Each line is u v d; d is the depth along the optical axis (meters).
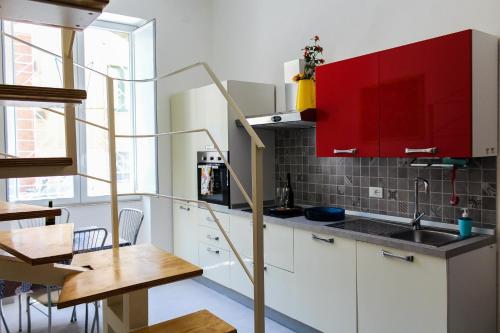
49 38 4.17
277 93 4.00
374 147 2.65
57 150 4.23
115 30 4.64
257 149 1.49
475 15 2.50
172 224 4.66
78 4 1.19
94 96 4.51
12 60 3.99
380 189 3.08
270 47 4.07
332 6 3.40
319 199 3.59
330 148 2.96
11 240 1.61
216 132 3.86
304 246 2.89
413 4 2.83
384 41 3.02
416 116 2.41
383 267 2.37
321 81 3.01
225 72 4.73
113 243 1.98
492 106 2.34
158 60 4.55
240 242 3.57
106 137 4.58
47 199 4.16
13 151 3.99
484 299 2.34
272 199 4.01
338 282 2.65
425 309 2.16
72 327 3.24
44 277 1.56
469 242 2.26
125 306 1.64
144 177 4.69
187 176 4.35
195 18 4.81
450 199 2.64
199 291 4.08
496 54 2.37
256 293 1.53
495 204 2.44
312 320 2.85
